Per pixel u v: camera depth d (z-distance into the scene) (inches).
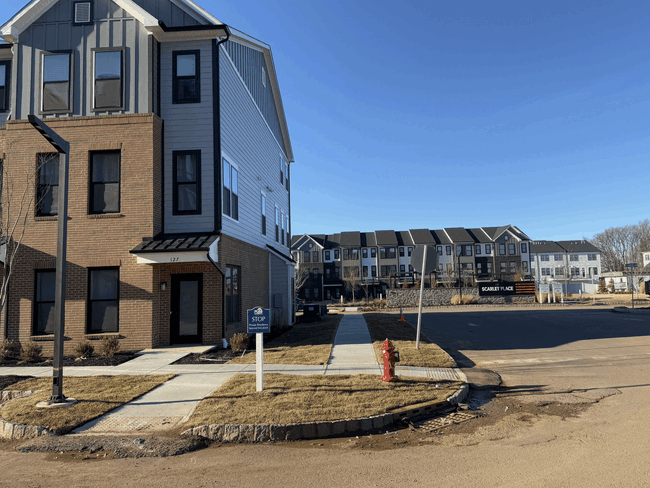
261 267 777.6
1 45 568.7
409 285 2177.7
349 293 2696.9
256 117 765.3
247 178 691.4
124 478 197.5
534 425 260.4
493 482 184.2
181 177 538.0
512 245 2783.0
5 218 513.0
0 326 504.1
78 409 281.3
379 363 423.2
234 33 619.2
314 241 2787.9
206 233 524.4
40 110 530.9
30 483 193.8
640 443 222.5
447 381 345.1
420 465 205.3
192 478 196.2
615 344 566.6
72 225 512.7
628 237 4072.3
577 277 3344.0
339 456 219.1
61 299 299.4
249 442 240.1
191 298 532.1
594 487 175.8
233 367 408.5
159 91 546.0
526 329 759.7
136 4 531.5
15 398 333.7
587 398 315.9
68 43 537.3
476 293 1692.9
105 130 521.3
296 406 274.8
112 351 470.3
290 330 773.9
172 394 318.0
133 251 479.8
